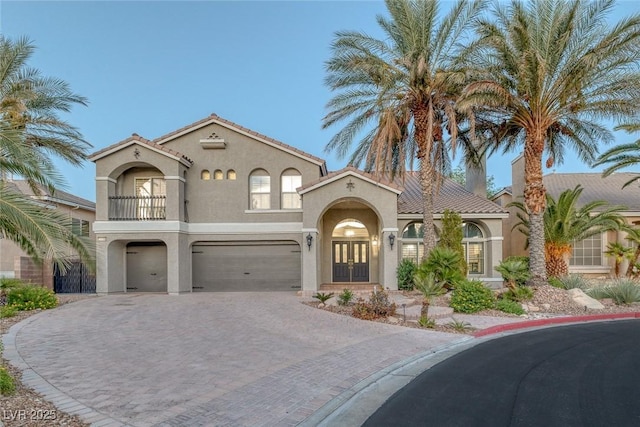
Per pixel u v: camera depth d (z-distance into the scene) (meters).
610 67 15.35
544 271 16.92
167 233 19.70
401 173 19.11
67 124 18.50
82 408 5.50
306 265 18.84
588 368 7.68
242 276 21.36
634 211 22.98
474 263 22.03
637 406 5.78
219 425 5.05
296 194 21.44
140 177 21.16
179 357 8.21
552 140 18.95
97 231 19.61
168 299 17.28
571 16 15.18
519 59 15.53
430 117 17.25
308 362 7.95
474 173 24.69
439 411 5.60
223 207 21.12
